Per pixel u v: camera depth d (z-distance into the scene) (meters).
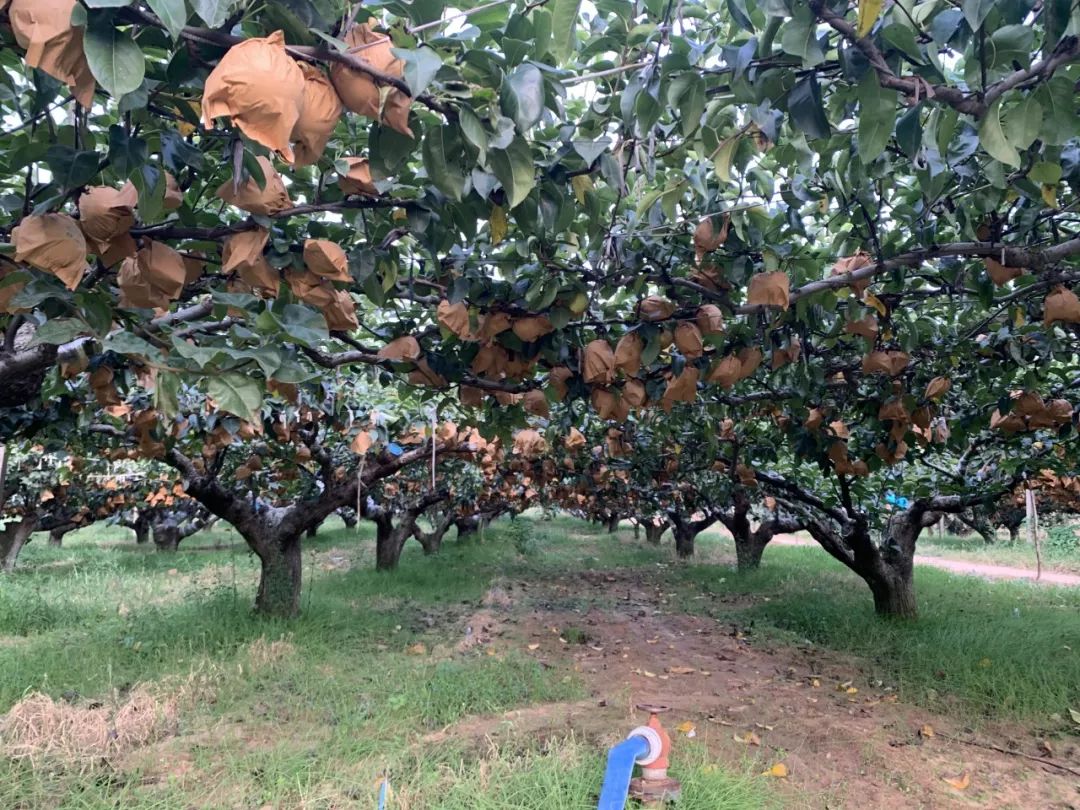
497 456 6.46
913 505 7.89
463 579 11.31
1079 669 5.68
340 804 3.41
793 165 2.78
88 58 1.10
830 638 7.30
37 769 3.71
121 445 6.15
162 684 5.02
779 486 7.74
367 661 5.95
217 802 3.44
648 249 3.03
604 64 2.29
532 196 2.02
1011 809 3.66
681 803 3.33
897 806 3.62
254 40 1.17
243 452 7.27
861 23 1.44
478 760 3.85
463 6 1.78
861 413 5.51
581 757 3.82
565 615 8.59
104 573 11.23
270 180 1.71
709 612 9.01
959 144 2.12
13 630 7.03
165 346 1.75
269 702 4.84
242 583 9.65
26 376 2.33
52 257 1.48
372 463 7.14
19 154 1.57
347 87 1.38
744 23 1.69
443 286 2.96
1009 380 4.61
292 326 1.71
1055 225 2.95
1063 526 20.70
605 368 3.09
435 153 1.63
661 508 13.54
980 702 5.16
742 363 3.37
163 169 1.55
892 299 3.46
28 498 10.93
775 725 4.68
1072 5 1.49
